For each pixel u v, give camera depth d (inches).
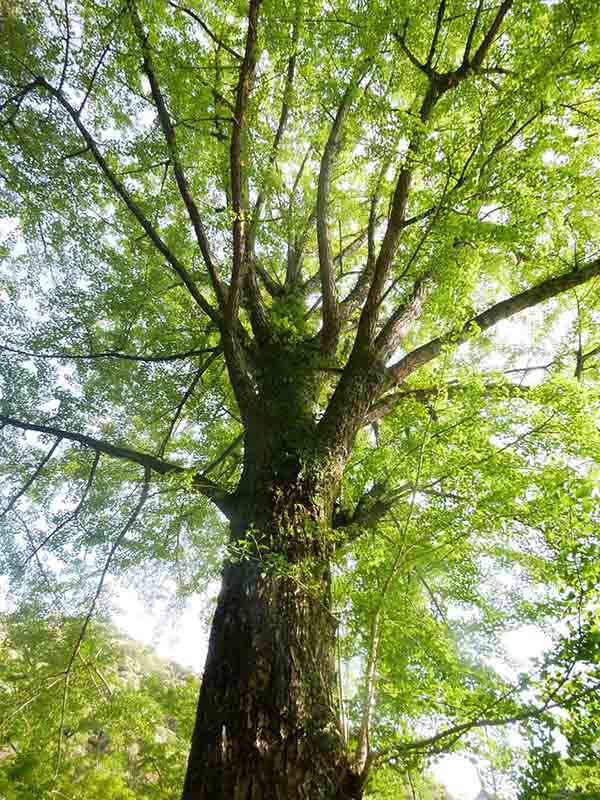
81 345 229.6
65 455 231.1
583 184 156.9
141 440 255.3
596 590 81.0
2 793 145.4
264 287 258.1
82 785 168.4
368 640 113.3
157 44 184.2
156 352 246.7
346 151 226.1
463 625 157.9
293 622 111.0
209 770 91.5
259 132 211.6
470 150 127.6
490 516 117.8
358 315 233.5
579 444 133.7
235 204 137.2
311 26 158.2
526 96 115.9
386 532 159.2
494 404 141.6
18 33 187.3
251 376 176.9
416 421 142.8
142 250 222.1
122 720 178.9
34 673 182.5
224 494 150.4
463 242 122.1
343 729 100.2
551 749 75.2
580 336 207.8
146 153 192.5
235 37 209.2
